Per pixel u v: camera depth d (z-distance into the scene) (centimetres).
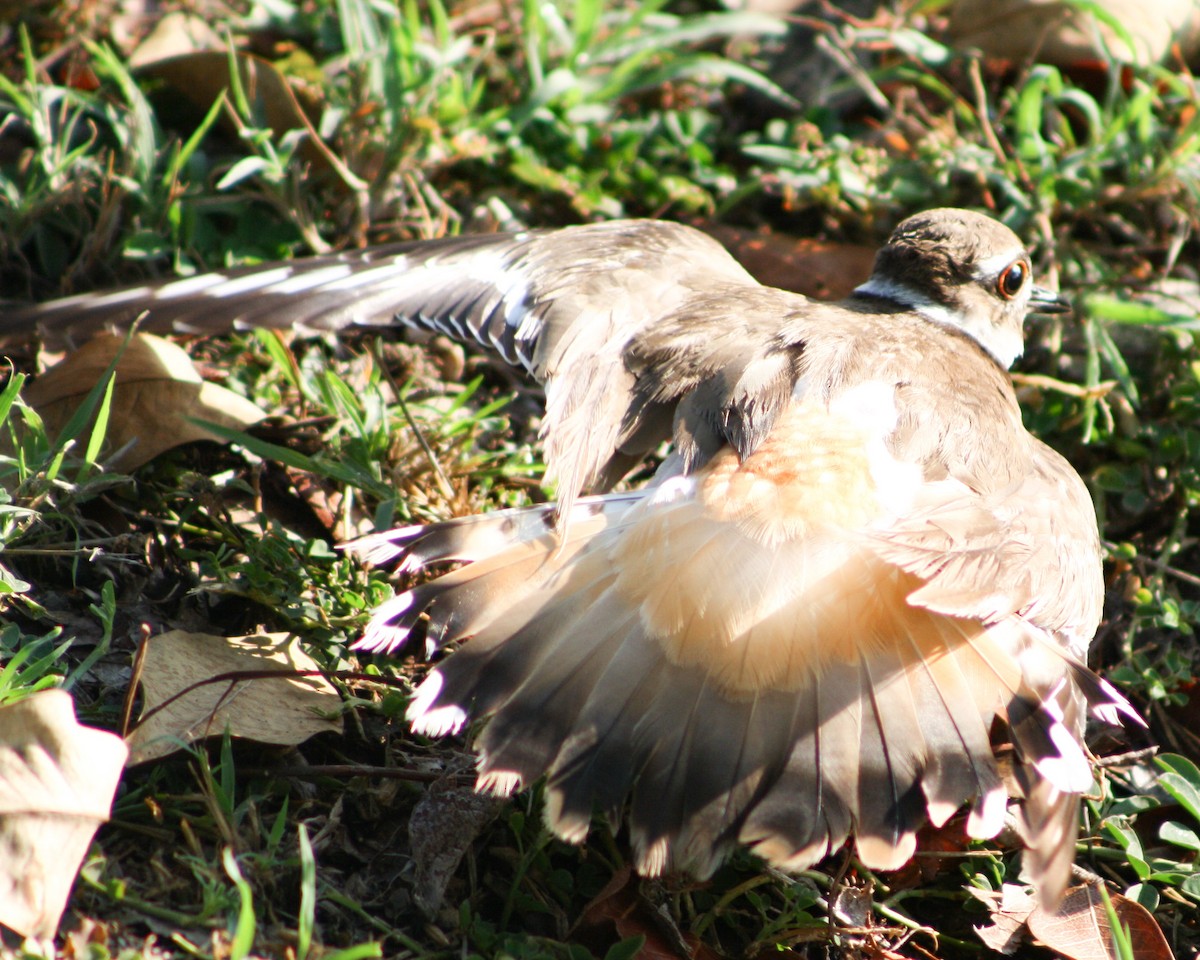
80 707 798
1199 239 1259
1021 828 712
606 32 1367
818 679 719
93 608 805
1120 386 1134
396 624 747
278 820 742
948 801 700
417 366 1123
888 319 891
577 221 1248
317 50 1305
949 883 844
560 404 866
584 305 903
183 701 788
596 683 717
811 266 1202
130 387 956
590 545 769
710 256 984
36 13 1248
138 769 770
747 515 749
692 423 803
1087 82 1346
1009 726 723
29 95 1138
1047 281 1190
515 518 797
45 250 1112
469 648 732
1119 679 952
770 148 1260
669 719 709
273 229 1166
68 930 678
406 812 805
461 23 1353
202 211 1148
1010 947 799
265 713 800
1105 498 1105
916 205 1255
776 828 686
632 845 683
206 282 975
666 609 730
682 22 1370
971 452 784
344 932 737
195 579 911
